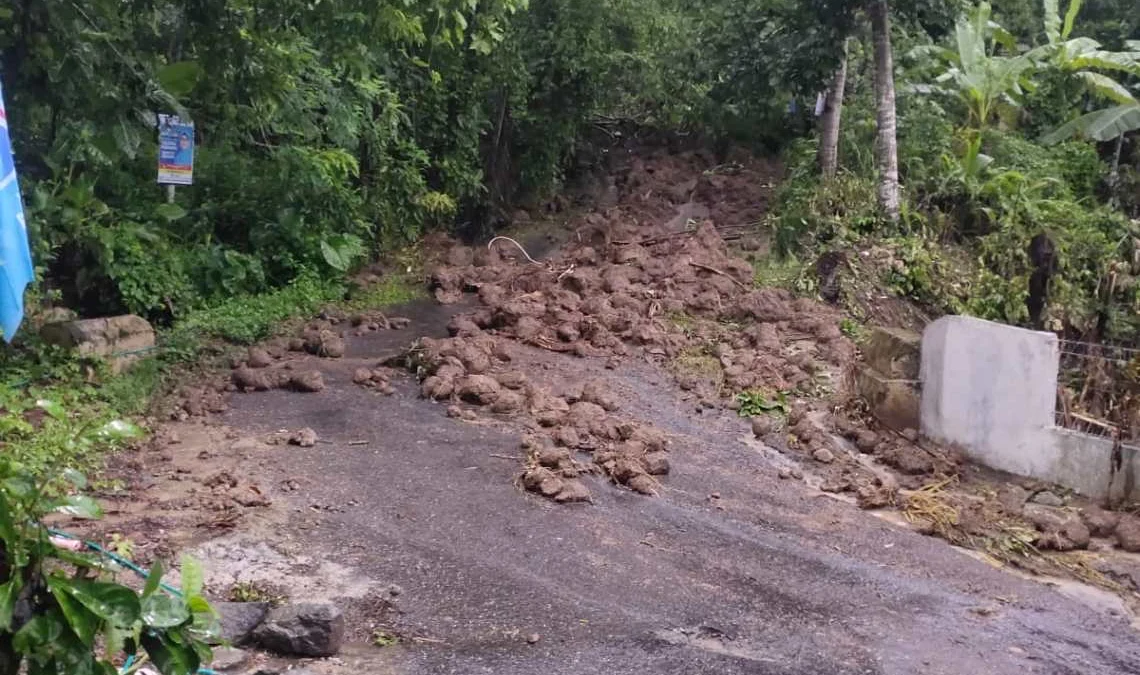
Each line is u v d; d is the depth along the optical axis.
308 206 12.21
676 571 5.79
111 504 5.89
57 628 2.80
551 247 15.03
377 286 13.07
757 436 8.42
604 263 13.32
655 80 16.66
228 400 8.35
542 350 10.45
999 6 19.53
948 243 13.62
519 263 14.09
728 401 9.28
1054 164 15.70
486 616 5.03
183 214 10.30
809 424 8.45
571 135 16.69
